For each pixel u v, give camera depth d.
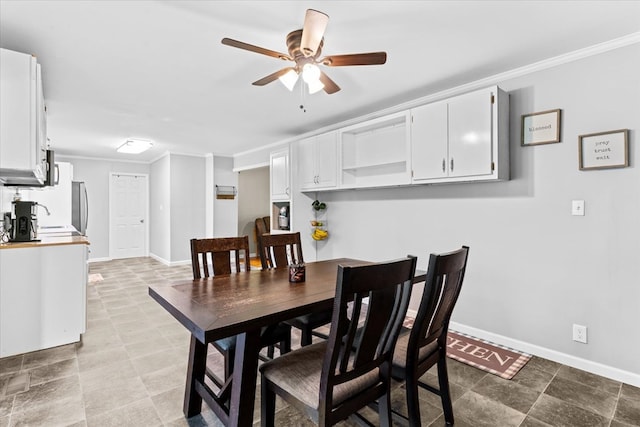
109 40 2.16
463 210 3.05
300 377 1.40
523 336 2.67
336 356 1.21
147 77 2.75
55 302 2.80
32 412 1.90
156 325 3.29
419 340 1.50
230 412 1.47
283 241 2.76
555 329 2.50
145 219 7.68
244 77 2.76
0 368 2.43
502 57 2.45
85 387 2.17
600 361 2.30
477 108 2.63
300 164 4.43
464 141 2.70
